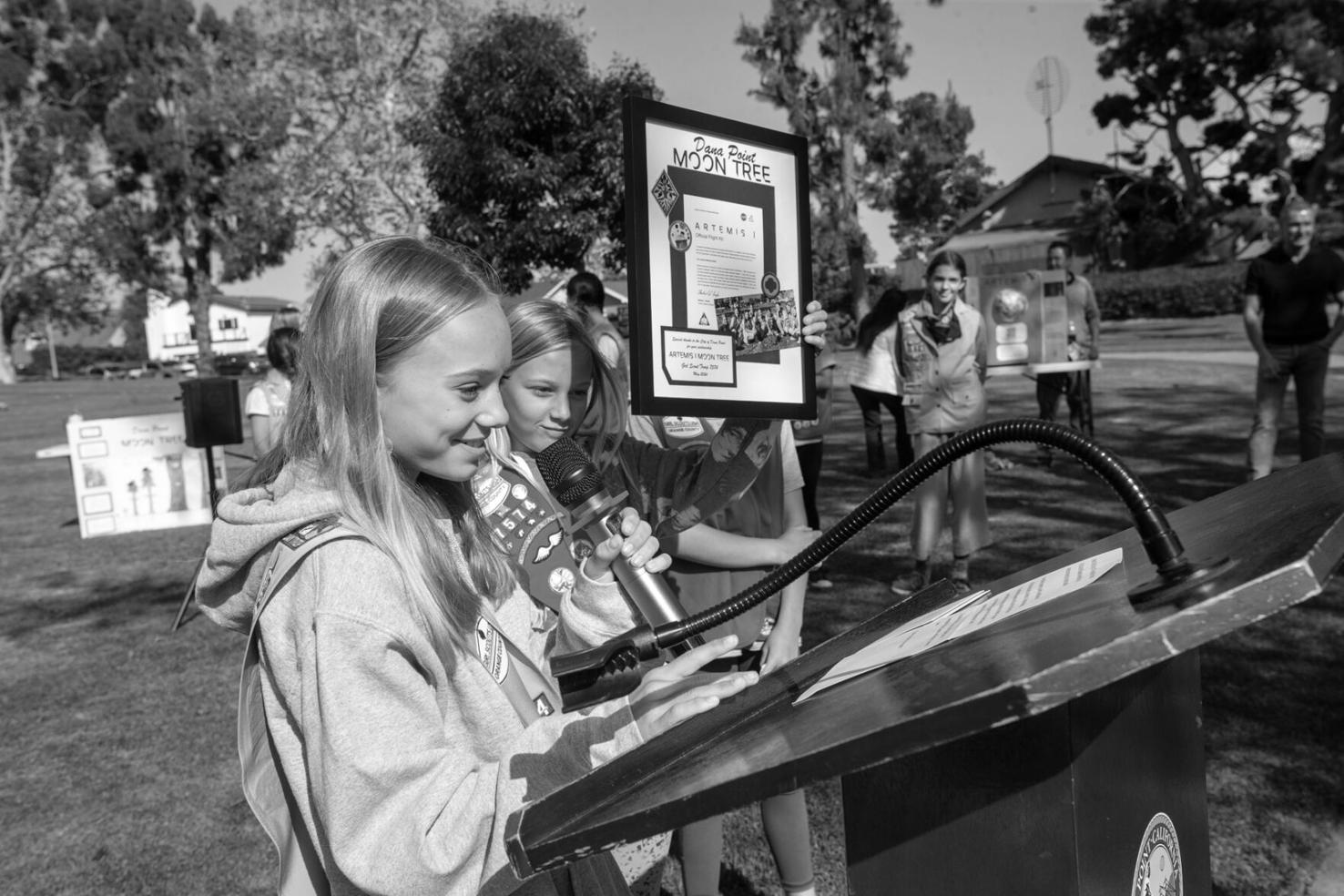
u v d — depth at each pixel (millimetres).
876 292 38594
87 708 4492
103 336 99250
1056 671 646
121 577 7223
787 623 2334
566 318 2070
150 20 43750
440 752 1136
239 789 3623
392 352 1213
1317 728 3393
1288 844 2758
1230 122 37812
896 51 31266
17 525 9883
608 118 16016
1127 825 942
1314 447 6738
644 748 964
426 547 1257
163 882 3033
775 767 723
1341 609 4504
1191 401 11898
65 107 46062
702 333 1829
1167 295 33969
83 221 46344
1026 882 888
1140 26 37094
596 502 1604
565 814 850
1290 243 6621
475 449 1281
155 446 9148
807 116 31016
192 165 43750
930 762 934
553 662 1265
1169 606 702
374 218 21234
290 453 1286
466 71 15812
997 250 39156
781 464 2596
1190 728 1102
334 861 1126
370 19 20578
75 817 3447
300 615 1158
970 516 5242
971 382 5148
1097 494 7363
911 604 1266
